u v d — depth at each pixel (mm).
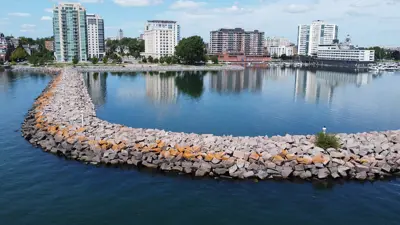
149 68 197875
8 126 51250
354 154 33438
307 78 160125
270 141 36250
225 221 23766
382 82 144250
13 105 71688
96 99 84188
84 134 39188
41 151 38406
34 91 96062
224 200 26781
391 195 27906
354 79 159125
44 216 24188
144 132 40125
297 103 82312
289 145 34875
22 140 43000
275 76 170750
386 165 32250
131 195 27516
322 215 24688
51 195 27359
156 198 27016
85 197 27109
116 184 29578
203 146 34562
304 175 30938
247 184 29672
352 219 24156
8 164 34156
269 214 24750
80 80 113000
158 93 96938
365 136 40344
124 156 34562
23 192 27828
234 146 34344
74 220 23703
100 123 45500
